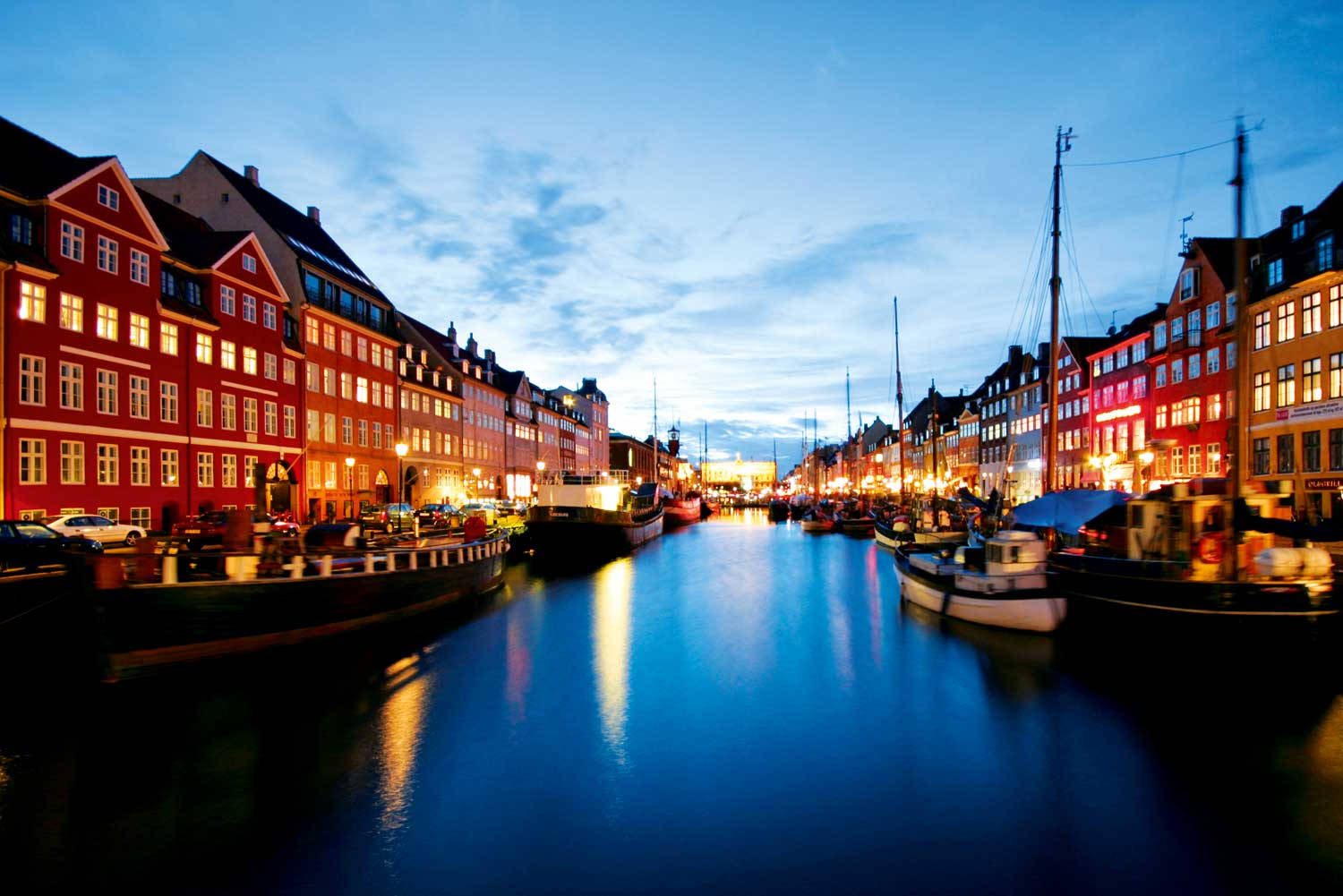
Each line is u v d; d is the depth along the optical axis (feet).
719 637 62.75
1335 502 95.55
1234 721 39.81
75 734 37.45
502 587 93.20
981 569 69.05
